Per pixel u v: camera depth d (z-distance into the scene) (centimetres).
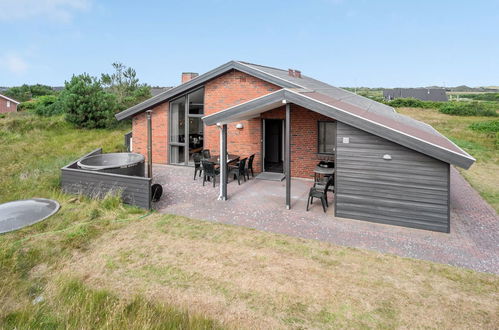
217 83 1317
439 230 685
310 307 433
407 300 447
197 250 604
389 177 721
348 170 759
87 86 2264
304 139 1199
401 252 595
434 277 507
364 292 467
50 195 909
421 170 690
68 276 498
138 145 1505
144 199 830
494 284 487
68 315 404
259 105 845
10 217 733
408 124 1007
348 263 554
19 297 453
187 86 1335
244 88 1275
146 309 416
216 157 1191
